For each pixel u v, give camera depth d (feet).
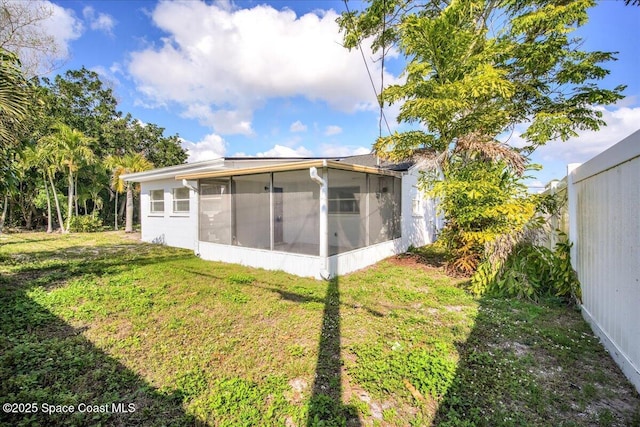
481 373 8.51
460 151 19.95
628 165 8.25
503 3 24.72
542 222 16.98
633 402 7.32
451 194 19.35
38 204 47.26
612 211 9.34
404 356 9.38
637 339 7.72
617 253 8.99
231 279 18.74
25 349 9.48
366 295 15.83
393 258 27.09
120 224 64.28
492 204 18.28
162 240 35.86
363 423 6.73
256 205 22.61
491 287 15.88
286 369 8.86
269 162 29.12
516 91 24.13
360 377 8.32
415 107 19.34
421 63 20.83
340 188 20.53
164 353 9.77
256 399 7.45
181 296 15.51
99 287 16.60
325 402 7.29
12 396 7.29
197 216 27.37
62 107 56.80
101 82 67.21
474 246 19.35
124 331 11.34
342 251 20.66
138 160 46.24
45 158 41.45
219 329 11.62
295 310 13.66
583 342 10.30
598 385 7.99
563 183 15.57
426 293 16.20
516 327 11.68
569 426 6.49
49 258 25.39
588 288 11.84
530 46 22.71
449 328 11.64
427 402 7.37
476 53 23.29
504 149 18.22
